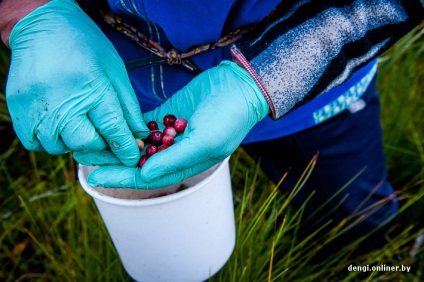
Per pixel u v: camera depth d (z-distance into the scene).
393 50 1.32
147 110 0.88
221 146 0.70
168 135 0.77
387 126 1.25
